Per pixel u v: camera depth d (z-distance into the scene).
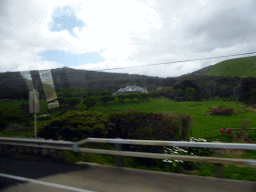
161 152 8.18
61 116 9.03
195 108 23.33
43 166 5.51
